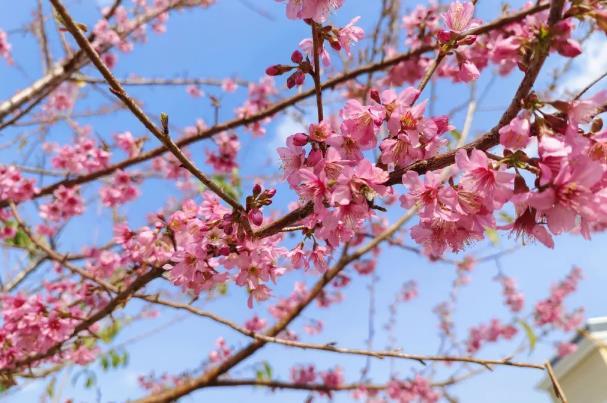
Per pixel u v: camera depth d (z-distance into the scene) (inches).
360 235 217.0
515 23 76.2
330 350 114.1
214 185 64.5
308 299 203.8
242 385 199.9
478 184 57.6
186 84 222.1
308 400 233.9
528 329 116.7
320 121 66.7
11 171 171.3
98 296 153.3
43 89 191.8
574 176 52.3
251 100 208.8
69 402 223.0
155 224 91.9
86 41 54.8
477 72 74.0
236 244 73.7
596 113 53.5
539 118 53.8
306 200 65.0
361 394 243.4
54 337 127.3
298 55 67.7
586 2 53.2
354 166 64.5
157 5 232.4
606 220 52.4
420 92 69.2
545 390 250.2
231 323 116.6
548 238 58.4
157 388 275.3
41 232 212.5
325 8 62.0
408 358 107.3
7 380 140.6
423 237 67.3
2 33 218.5
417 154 64.4
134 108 58.4
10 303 139.8
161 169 218.4
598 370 215.3
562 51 51.6
